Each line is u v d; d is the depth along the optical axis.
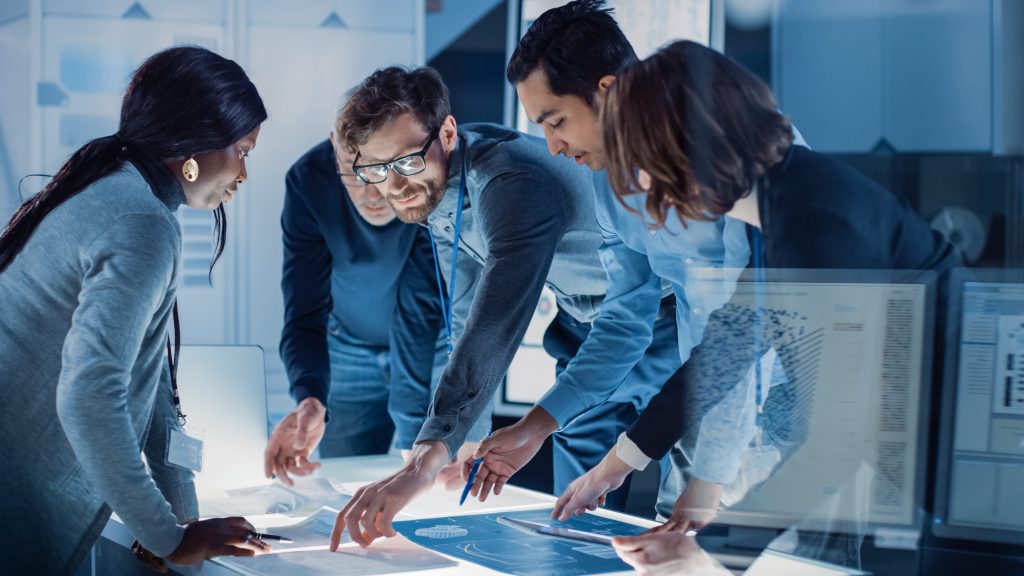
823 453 1.20
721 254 1.62
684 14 3.31
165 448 1.74
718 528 1.27
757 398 1.24
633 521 1.73
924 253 1.17
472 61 4.27
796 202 1.24
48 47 3.30
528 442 1.78
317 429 2.16
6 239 1.50
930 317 1.15
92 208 1.44
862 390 1.18
